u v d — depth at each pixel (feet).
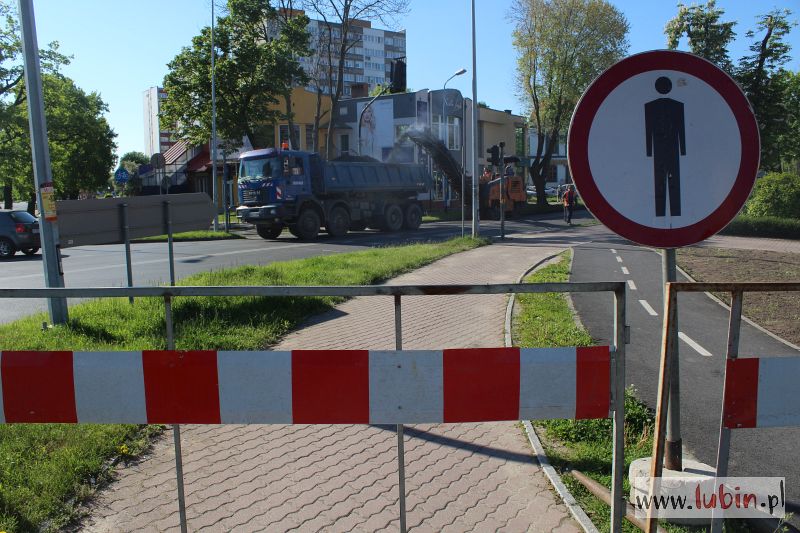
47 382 9.77
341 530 11.07
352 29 113.29
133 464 13.88
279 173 72.28
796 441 15.66
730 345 9.30
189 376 9.64
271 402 9.61
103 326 24.25
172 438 15.31
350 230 94.53
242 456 14.30
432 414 9.52
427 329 26.25
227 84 99.45
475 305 31.40
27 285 40.75
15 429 14.60
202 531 11.05
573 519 11.38
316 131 114.62
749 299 35.40
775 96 103.91
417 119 137.80
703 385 20.11
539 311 29.78
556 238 74.43
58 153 139.23
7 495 11.72
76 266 50.16
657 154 9.78
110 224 27.48
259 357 9.55
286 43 103.91
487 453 14.35
